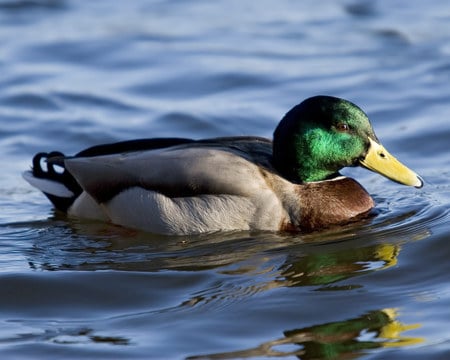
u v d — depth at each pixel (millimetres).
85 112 19516
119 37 23438
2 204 15648
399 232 13594
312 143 13906
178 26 24203
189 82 20984
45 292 12227
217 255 13117
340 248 13156
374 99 19781
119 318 11492
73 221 14766
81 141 18328
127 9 25469
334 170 14117
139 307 11781
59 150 18078
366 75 20969
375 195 15297
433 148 17375
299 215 13758
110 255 13352
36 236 14195
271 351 10445
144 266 12898
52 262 13156
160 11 25328
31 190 16297
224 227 13695
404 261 12625
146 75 21422
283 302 11609
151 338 10883
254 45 22953
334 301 11570
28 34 23719
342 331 10836
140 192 14023
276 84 20766
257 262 12820
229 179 13664
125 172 14219
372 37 23125
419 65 21344
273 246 13289
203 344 10656
